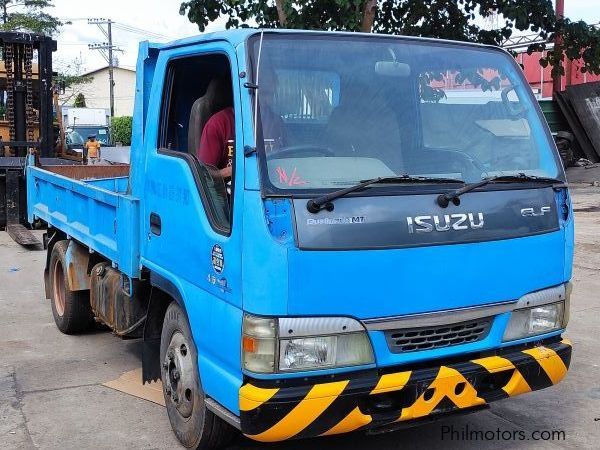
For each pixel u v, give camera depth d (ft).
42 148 42.47
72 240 20.08
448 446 13.51
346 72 11.94
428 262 11.09
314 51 11.78
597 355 18.99
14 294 26.66
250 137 10.68
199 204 11.88
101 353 19.48
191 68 13.93
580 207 46.19
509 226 11.90
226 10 45.27
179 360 13.12
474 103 12.98
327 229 10.41
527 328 12.35
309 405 10.48
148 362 14.62
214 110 13.33
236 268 10.71
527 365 12.18
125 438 13.99
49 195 22.22
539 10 51.62
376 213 10.74
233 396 10.85
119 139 147.74
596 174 61.46
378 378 10.91
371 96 12.02
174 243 12.82
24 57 41.88
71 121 112.16
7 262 32.63
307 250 10.27
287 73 11.36
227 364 11.14
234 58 11.39
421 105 12.45
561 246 12.66
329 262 10.40
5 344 20.30
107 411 15.37
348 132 11.60
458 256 11.35
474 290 11.58
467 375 11.53
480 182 11.62
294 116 11.15
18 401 15.92
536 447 13.48
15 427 14.49
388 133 11.93
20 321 22.88
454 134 12.57
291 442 13.58
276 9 42.70
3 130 45.55
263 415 10.39
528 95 13.65
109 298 16.80
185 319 12.89
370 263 10.66
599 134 66.64
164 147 13.92
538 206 12.34
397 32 50.57
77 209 18.89
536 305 12.38
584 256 31.53
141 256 14.44
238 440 13.55
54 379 17.38
